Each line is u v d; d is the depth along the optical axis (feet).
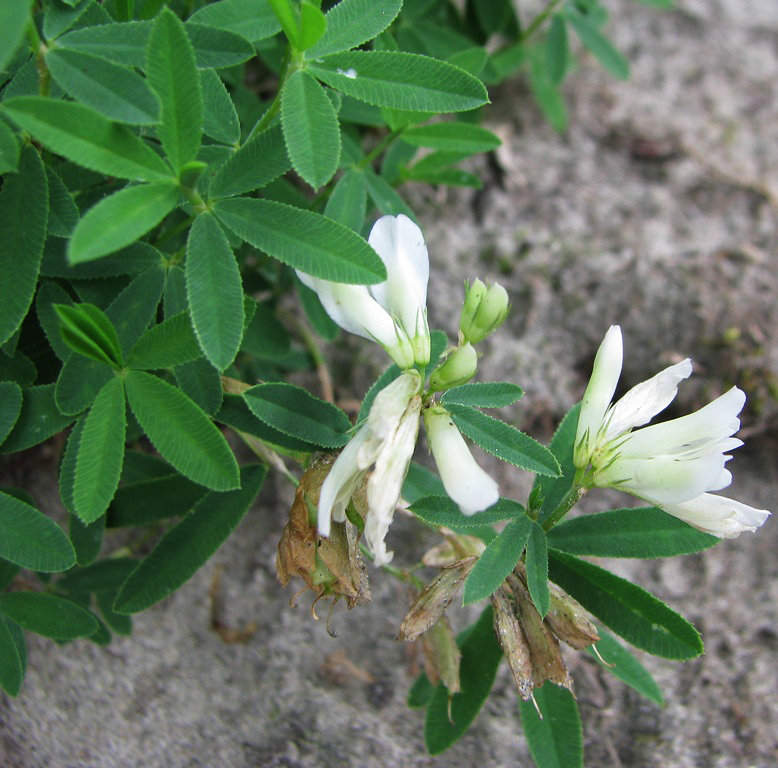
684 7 0.88
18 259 0.37
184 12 0.49
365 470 0.37
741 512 0.38
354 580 0.38
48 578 0.49
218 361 0.35
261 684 0.57
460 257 0.72
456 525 0.39
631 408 0.39
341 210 0.52
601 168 0.78
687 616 0.61
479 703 0.45
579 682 0.58
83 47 0.37
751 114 0.83
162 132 0.34
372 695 0.57
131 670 0.56
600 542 0.42
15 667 0.43
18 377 0.42
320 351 0.67
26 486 0.58
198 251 0.36
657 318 0.69
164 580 0.43
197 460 0.38
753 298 0.69
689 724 0.57
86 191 0.43
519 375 0.68
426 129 0.52
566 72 0.73
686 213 0.75
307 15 0.35
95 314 0.36
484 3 0.70
